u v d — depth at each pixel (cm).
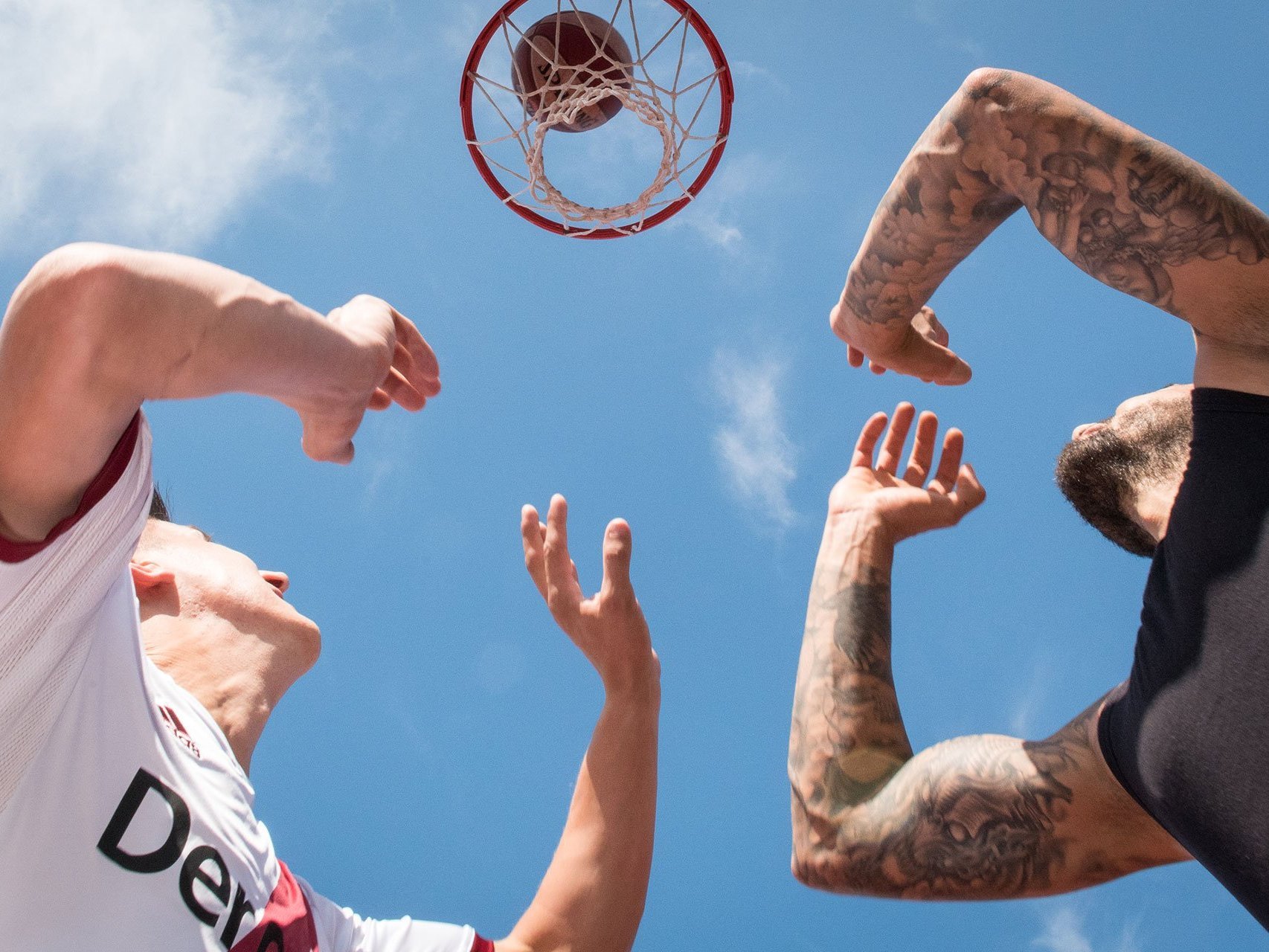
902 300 169
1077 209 133
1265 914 118
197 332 100
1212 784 121
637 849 163
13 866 111
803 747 162
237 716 158
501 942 158
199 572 170
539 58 346
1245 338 132
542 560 171
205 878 124
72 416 97
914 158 148
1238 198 127
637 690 169
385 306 154
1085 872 146
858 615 169
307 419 131
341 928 151
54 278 95
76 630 109
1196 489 132
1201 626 126
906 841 150
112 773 119
